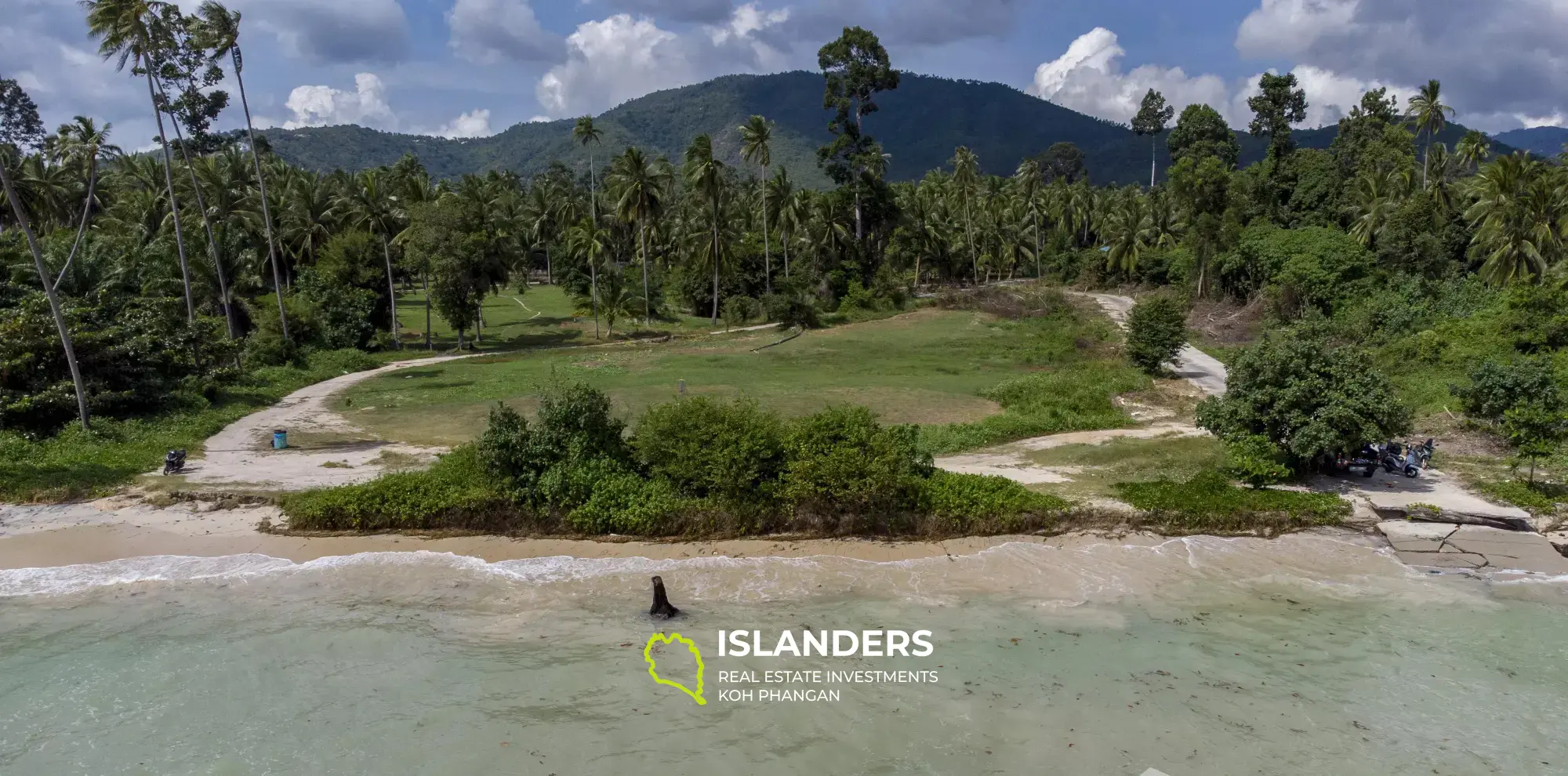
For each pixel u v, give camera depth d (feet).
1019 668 37.50
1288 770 29.89
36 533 53.98
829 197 234.58
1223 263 182.80
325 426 88.53
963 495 55.83
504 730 32.76
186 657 39.01
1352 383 58.49
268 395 109.91
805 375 126.31
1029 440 78.95
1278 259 160.66
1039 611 43.80
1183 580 47.55
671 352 156.35
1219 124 276.82
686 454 56.39
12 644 40.27
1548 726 32.76
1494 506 55.77
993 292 220.64
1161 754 30.78
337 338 166.81
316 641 40.50
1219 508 55.26
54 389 77.77
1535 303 96.27
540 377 127.54
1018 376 121.39
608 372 131.54
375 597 45.68
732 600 45.32
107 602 44.98
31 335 81.41
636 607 44.32
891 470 54.60
